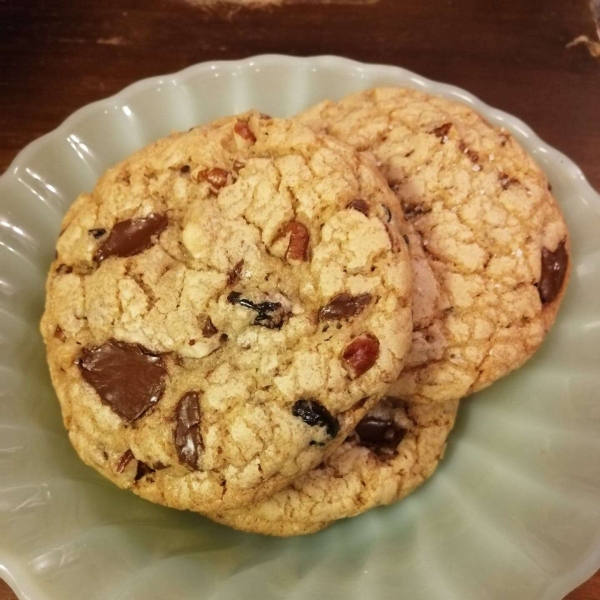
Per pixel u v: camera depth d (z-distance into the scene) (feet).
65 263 0.49
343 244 0.43
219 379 0.42
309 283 0.43
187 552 0.44
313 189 0.44
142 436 0.42
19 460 0.44
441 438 0.50
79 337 0.46
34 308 0.51
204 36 0.72
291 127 0.48
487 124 0.56
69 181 0.57
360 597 0.41
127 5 0.73
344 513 0.47
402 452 0.49
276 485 0.42
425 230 0.50
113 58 0.70
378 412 0.50
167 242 0.46
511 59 0.71
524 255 0.50
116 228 0.47
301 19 0.73
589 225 0.55
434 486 0.50
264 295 0.43
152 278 0.45
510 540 0.44
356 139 0.53
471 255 0.50
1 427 0.44
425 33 0.73
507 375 0.53
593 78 0.70
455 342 0.48
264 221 0.44
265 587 0.42
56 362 0.46
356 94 0.59
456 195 0.51
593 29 0.73
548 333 0.53
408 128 0.53
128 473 0.43
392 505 0.50
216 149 0.47
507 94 0.69
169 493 0.42
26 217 0.54
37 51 0.70
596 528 0.42
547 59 0.71
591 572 0.41
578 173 0.57
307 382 0.41
